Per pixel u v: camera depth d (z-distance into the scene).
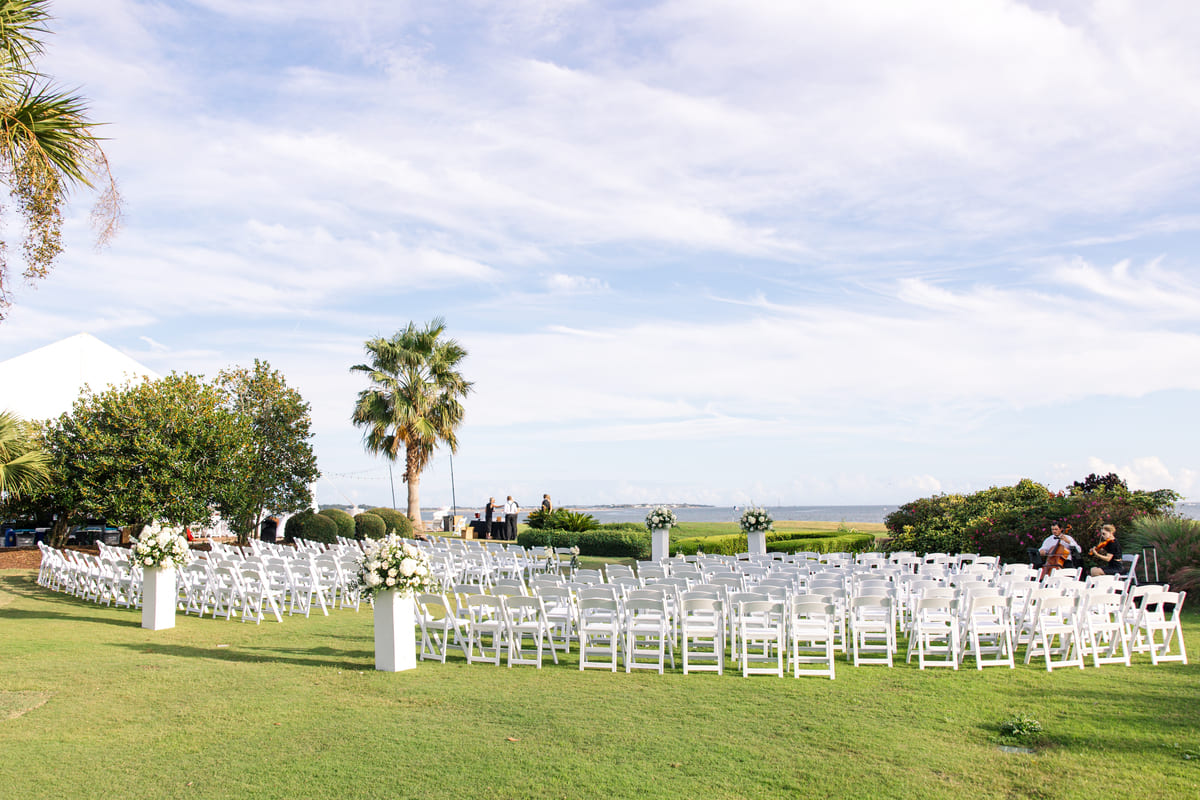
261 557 13.83
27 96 7.25
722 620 8.12
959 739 5.81
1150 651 8.98
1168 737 5.80
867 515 184.25
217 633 10.56
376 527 25.16
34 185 7.18
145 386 20.98
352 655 9.02
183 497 20.12
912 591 10.00
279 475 23.52
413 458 26.91
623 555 23.19
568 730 6.00
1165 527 13.60
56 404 24.89
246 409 23.53
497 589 9.08
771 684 7.62
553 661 8.78
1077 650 8.42
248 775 5.02
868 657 9.17
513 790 4.79
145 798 4.62
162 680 7.62
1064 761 5.31
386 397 26.66
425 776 5.01
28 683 7.43
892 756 5.42
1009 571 11.17
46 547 16.19
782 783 4.93
